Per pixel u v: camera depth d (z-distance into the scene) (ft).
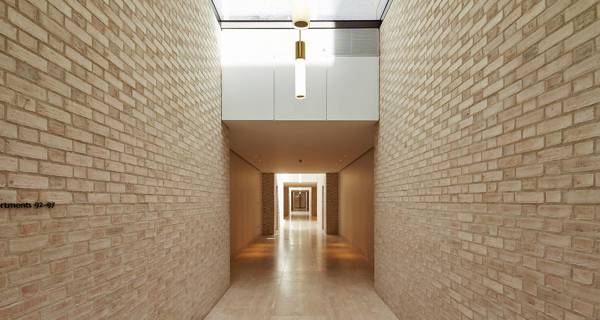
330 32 17.56
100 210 6.79
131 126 8.07
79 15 6.23
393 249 14.90
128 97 7.94
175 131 10.96
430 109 10.73
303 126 18.57
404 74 13.39
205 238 14.30
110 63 7.21
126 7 7.88
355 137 21.77
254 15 17.51
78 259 6.09
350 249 34.09
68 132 5.90
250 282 20.51
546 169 5.64
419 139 11.73
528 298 6.03
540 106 5.79
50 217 5.46
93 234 6.54
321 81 17.33
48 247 5.40
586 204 4.85
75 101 6.10
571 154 5.13
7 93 4.74
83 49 6.33
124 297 7.64
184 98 11.80
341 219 47.47
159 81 9.71
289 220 80.38
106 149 7.02
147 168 8.91
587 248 4.82
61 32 5.77
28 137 5.07
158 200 9.58
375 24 17.57
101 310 6.75
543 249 5.68
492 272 7.19
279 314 14.97
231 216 28.17
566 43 5.25
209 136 15.02
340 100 17.26
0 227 4.58
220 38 17.07
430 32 10.78
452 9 9.23
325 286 19.66
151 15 9.20
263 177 50.29
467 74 8.36
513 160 6.51
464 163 8.50
